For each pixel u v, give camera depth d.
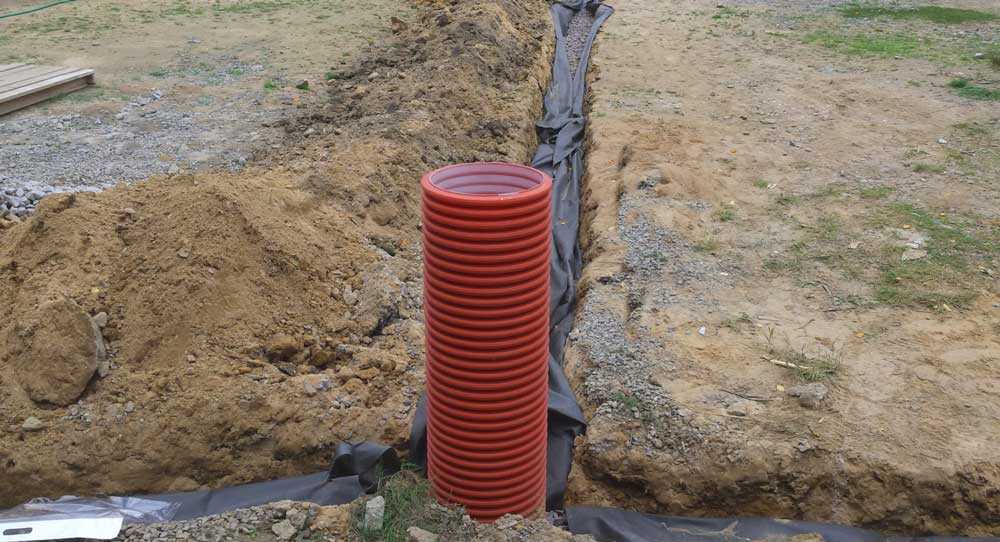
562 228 8.43
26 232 5.74
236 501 4.61
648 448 4.89
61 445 4.71
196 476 4.78
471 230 3.58
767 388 5.27
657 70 12.66
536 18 15.45
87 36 14.30
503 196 3.56
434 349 3.94
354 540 4.02
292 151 8.71
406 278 6.55
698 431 4.90
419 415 4.97
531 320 3.83
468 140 9.45
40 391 4.88
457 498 4.16
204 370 5.02
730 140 9.72
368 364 5.38
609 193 8.38
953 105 10.83
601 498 4.91
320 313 5.72
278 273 5.71
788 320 6.02
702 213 7.81
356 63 12.59
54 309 5.00
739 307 6.21
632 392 5.24
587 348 5.75
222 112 10.59
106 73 12.24
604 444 4.93
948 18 15.87
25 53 13.08
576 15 17.23
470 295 3.71
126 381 4.99
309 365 5.41
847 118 10.45
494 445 4.00
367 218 7.25
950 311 6.09
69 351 4.93
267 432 4.86
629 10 17.06
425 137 8.87
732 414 5.03
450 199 3.58
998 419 4.97
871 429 4.89
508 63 11.91
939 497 4.62
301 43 13.91
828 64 12.93
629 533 4.54
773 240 7.27
